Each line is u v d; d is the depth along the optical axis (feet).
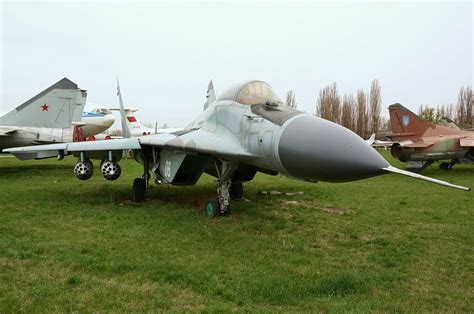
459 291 14.99
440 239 22.65
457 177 58.65
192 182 31.14
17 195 36.27
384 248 20.80
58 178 52.54
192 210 29.45
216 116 27.78
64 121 64.34
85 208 30.25
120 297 13.76
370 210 31.24
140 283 15.11
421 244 21.56
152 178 51.49
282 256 18.89
